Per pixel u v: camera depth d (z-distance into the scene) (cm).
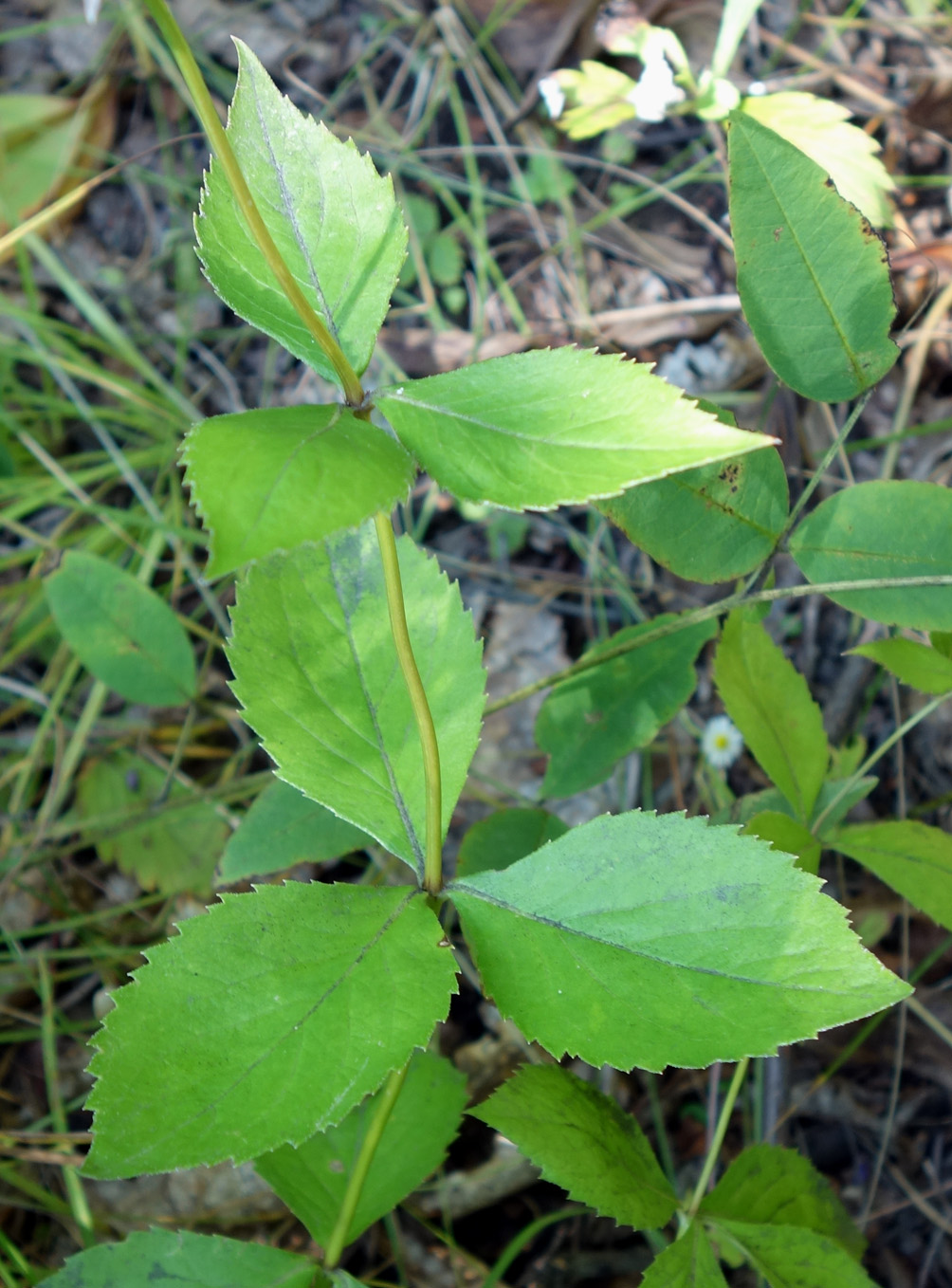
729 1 35
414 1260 31
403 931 20
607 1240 31
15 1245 30
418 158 43
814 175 21
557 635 38
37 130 42
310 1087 19
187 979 19
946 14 42
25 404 41
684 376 39
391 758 22
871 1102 32
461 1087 26
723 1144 32
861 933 33
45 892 34
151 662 33
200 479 16
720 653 25
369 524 23
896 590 23
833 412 38
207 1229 31
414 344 40
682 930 20
